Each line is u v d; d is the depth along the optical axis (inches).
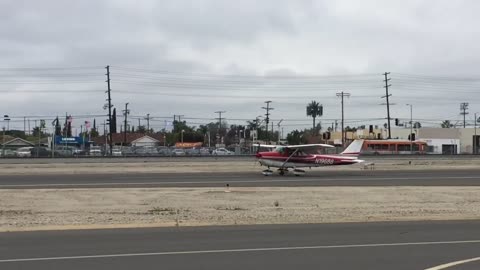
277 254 408.8
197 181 1304.1
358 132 5241.1
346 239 491.2
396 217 690.8
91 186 1151.0
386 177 1486.2
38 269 350.6
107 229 568.7
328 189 1083.3
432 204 871.1
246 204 850.1
